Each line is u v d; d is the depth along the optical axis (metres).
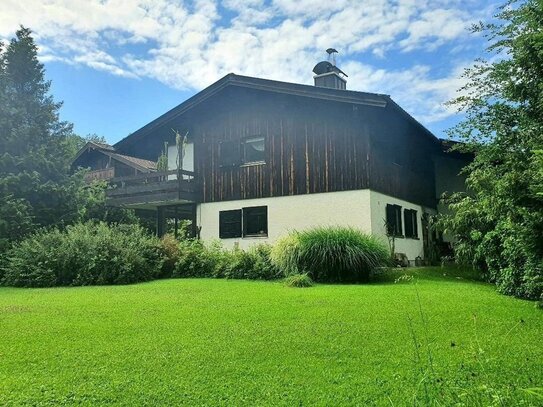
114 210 16.66
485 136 10.20
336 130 13.81
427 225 17.50
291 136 14.61
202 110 16.58
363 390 3.07
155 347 4.12
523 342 4.21
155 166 18.25
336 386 3.15
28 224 12.87
